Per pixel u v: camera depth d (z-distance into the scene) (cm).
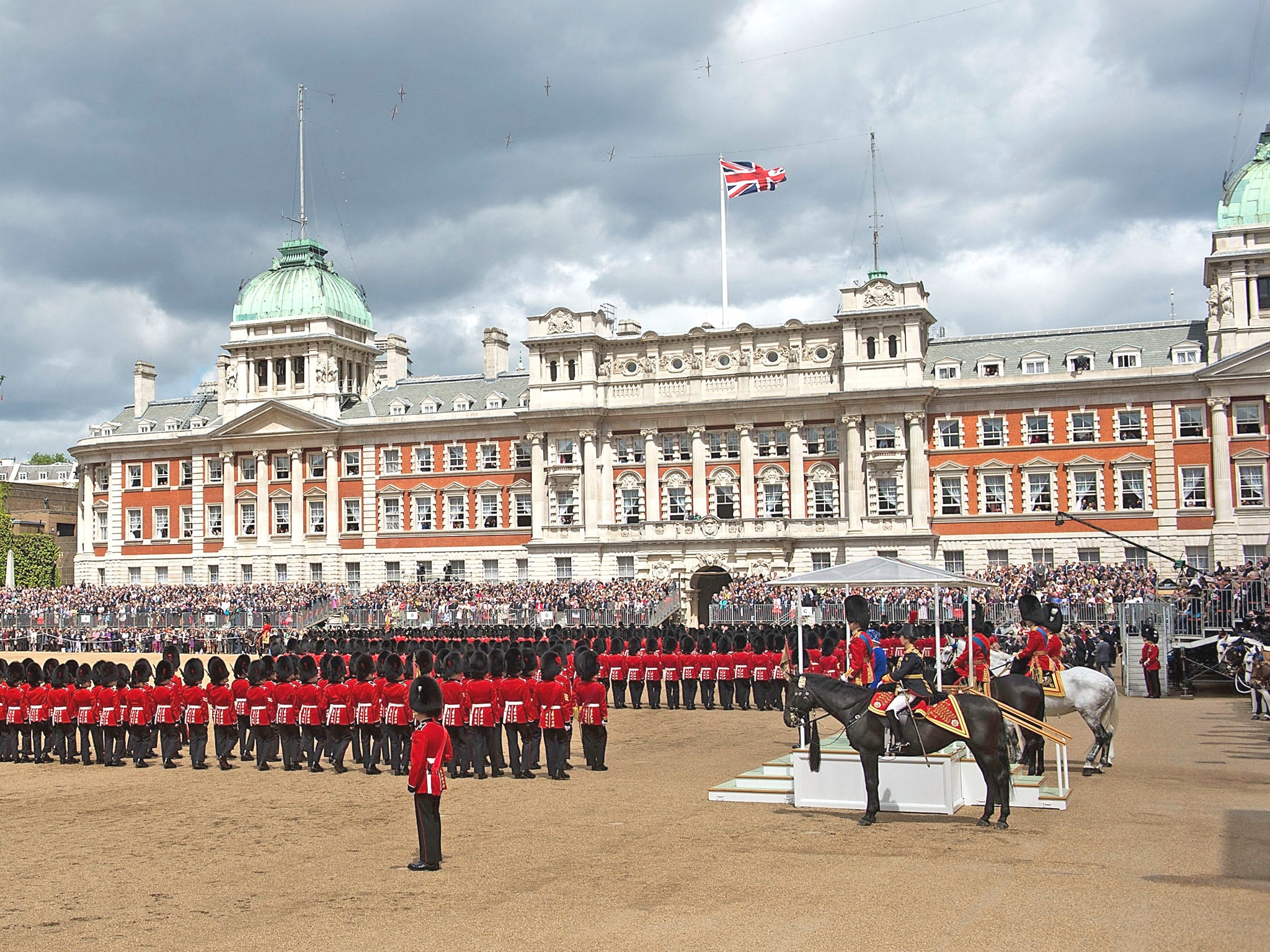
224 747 4138
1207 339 9725
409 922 2070
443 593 10456
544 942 1923
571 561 10812
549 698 3706
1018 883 2208
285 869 2525
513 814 3102
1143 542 9619
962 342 10650
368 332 13025
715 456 10806
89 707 4275
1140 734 4462
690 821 2927
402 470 11862
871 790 2848
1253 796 3100
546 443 11125
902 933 1908
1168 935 1859
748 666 5597
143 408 13812
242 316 12538
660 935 1938
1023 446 9994
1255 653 5169
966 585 3450
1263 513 9262
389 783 3741
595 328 11112
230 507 12294
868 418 10231
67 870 2569
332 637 7525
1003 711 3066
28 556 15388
